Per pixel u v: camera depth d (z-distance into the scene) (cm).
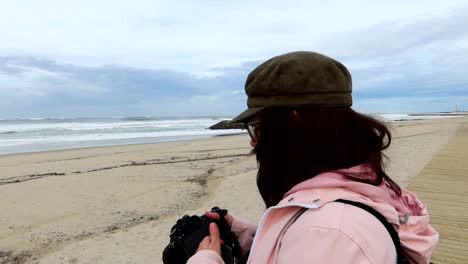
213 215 162
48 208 855
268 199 124
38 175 1282
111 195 970
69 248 609
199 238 150
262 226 113
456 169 991
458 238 501
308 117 110
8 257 586
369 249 90
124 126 6450
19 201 922
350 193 105
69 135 3931
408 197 135
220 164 1480
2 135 3916
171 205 864
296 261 92
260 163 123
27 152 2156
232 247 154
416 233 117
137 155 1855
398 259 100
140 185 1086
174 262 150
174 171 1324
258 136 124
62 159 1742
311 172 114
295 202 105
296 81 109
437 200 688
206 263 126
